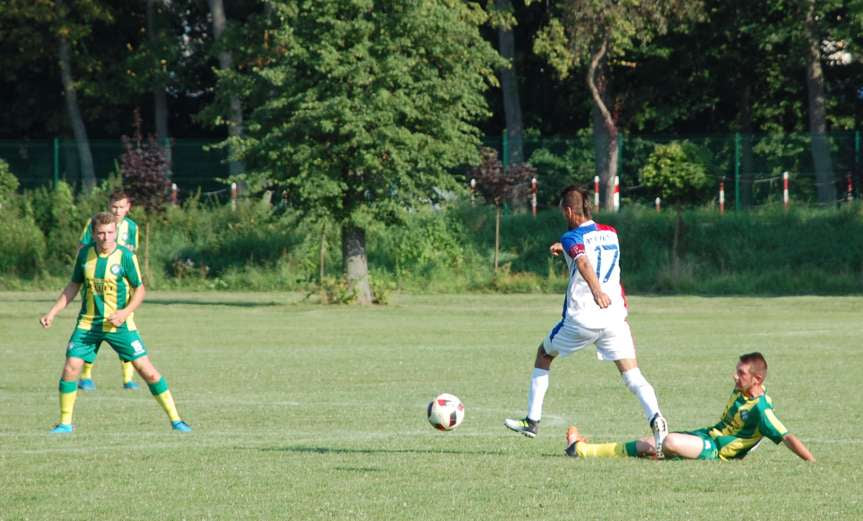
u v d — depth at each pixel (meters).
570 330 31.25
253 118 105.44
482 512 23.86
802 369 55.19
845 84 189.38
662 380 51.09
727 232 137.12
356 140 99.19
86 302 36.56
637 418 39.66
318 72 101.81
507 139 158.75
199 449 32.56
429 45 104.75
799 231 136.50
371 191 105.50
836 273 130.62
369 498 25.33
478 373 54.66
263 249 136.00
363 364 58.56
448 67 106.50
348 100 100.25
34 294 123.06
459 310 100.75
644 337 74.06
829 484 26.77
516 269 136.50
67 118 195.75
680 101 191.88
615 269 31.44
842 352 63.66
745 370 29.62
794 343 69.50
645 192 159.50
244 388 48.91
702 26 180.75
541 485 26.69
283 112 103.88
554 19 154.25
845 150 153.62
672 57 185.75
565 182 162.88
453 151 104.62
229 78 107.38
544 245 138.12
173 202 143.00
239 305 105.69
